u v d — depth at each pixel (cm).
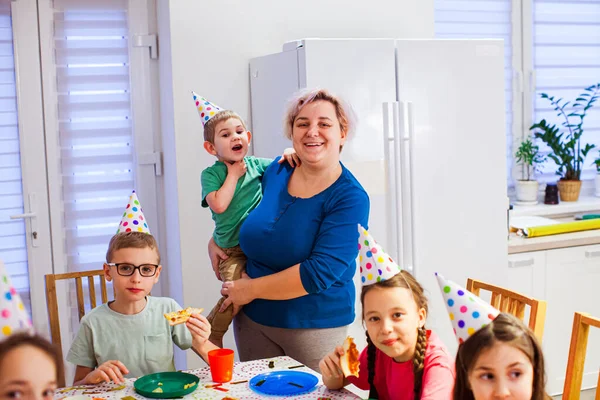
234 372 196
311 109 214
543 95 435
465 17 430
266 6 341
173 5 326
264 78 328
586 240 371
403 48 310
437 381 154
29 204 347
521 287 358
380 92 307
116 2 351
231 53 337
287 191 227
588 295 375
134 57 355
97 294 357
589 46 458
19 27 339
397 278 161
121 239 201
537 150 443
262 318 227
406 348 161
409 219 312
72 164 353
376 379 176
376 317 161
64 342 353
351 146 302
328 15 352
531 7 441
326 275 212
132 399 177
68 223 354
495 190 333
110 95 355
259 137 337
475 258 332
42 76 345
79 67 349
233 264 249
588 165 459
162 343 208
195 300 337
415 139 315
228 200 248
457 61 320
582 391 374
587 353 374
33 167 347
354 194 215
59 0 344
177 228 337
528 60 444
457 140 323
